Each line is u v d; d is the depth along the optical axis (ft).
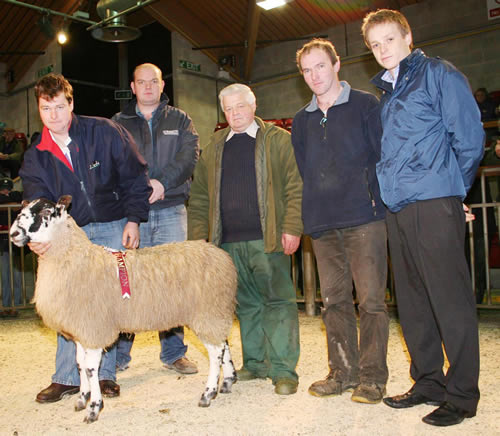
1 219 22.79
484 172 18.11
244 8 39.81
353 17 38.42
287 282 11.35
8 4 40.11
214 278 10.30
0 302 23.29
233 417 9.37
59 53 43.34
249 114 11.44
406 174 8.78
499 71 32.83
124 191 11.42
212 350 10.27
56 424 9.38
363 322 10.09
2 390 11.66
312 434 8.39
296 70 41.93
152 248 10.48
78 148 10.68
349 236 10.19
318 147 10.37
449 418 8.41
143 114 13.47
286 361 10.87
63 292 9.28
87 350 9.50
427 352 9.47
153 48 44.98
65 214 9.61
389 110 9.05
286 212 11.10
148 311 9.81
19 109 47.80
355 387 10.48
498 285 28.17
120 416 9.66
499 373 11.22
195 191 12.50
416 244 8.84
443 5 34.76
